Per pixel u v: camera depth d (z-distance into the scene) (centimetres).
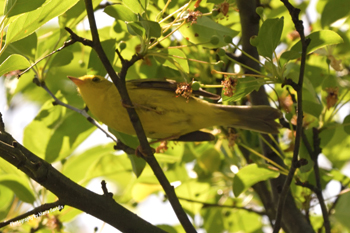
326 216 616
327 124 689
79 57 916
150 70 827
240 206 938
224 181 923
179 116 682
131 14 566
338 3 756
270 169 671
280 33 505
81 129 800
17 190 757
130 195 945
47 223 770
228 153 870
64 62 741
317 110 678
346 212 704
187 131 717
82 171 900
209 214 966
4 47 535
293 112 709
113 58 718
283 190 555
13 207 819
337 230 910
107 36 844
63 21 691
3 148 477
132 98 669
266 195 798
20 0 503
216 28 635
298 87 500
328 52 720
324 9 764
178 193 924
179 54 610
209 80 802
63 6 535
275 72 514
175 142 778
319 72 822
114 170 879
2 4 802
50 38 749
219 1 585
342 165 841
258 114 714
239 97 567
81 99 834
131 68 829
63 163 916
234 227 1002
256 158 804
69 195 533
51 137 792
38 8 521
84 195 542
